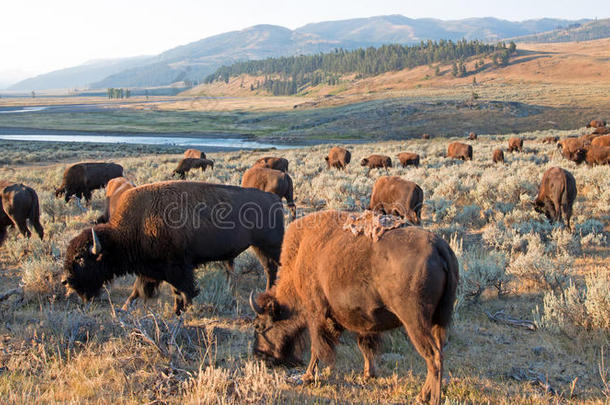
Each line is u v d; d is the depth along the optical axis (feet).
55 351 15.62
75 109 513.86
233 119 368.07
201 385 13.11
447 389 13.51
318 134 249.55
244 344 16.81
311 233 13.85
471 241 31.68
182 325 17.49
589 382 13.91
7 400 12.41
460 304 19.75
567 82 499.10
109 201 30.17
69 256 18.85
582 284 21.72
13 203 29.04
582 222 33.04
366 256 12.11
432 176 57.06
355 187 48.96
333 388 13.80
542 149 94.07
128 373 14.44
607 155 57.00
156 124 332.60
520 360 15.44
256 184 40.24
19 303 20.83
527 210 37.86
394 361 15.57
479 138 164.76
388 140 217.97
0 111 498.69
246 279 25.29
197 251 20.12
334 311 13.21
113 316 17.97
